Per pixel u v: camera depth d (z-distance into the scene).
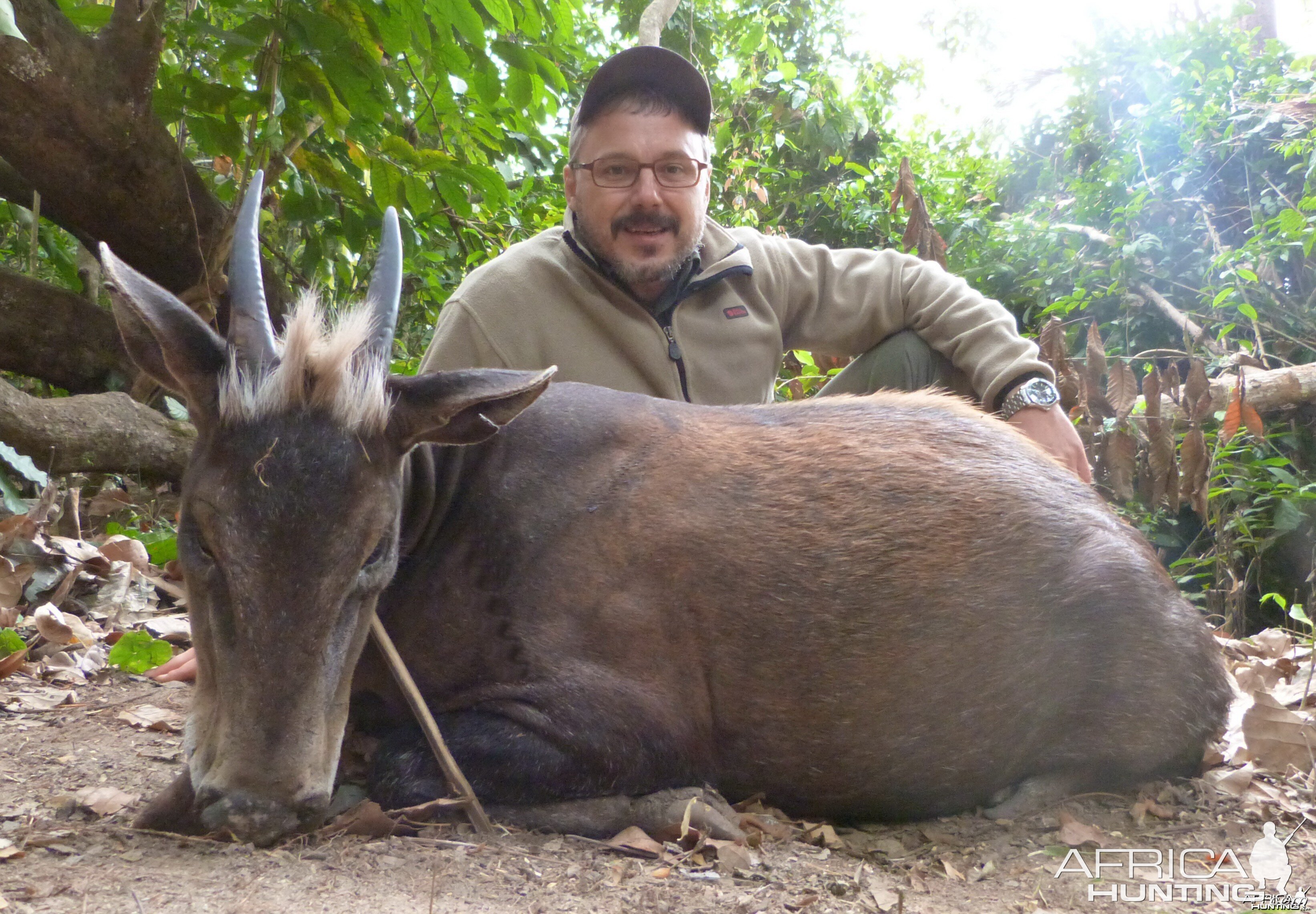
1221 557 1.96
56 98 1.71
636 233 1.28
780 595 0.94
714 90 2.99
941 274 1.39
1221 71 2.90
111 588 1.40
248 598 0.77
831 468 0.98
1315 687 1.27
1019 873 0.86
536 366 1.29
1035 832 0.92
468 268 2.35
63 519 1.52
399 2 1.69
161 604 1.45
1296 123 2.67
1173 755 0.98
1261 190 2.76
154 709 1.09
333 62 1.70
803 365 1.88
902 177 1.96
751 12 3.42
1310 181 2.54
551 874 0.80
